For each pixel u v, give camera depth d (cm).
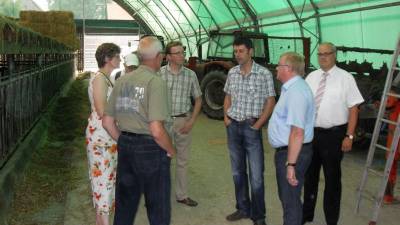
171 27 2650
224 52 993
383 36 912
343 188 497
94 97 313
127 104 271
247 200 396
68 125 826
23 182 485
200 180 519
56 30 1591
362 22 978
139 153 270
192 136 781
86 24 2922
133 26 3002
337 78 354
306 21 1191
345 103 352
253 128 367
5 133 502
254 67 368
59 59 1233
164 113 263
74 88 1498
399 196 475
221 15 1781
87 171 545
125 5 2831
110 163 326
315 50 1163
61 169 549
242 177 389
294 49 979
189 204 433
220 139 756
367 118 620
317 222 400
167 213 279
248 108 368
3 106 495
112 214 407
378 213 388
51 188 476
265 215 387
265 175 544
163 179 274
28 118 675
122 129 276
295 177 300
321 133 355
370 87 627
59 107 1022
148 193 276
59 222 391
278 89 825
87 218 400
